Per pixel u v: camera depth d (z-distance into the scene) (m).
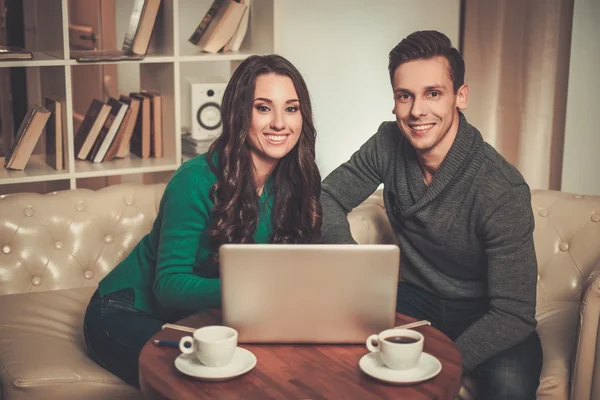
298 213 2.04
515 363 1.98
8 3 4.03
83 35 4.25
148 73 3.41
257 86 1.89
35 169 3.08
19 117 4.26
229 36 3.33
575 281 2.45
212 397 1.46
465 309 2.19
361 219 2.56
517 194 2.01
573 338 2.22
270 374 1.55
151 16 3.08
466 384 2.01
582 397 2.07
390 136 2.31
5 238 2.41
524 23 3.78
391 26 4.19
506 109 3.93
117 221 2.53
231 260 1.59
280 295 1.61
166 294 1.86
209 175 1.93
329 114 4.20
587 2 3.55
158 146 3.30
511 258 1.99
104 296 2.12
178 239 1.90
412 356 1.53
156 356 1.63
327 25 4.07
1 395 2.00
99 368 2.02
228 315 1.63
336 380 1.53
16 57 2.87
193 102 3.39
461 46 4.14
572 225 2.48
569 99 3.67
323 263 1.59
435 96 2.04
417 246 2.23
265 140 1.91
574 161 3.73
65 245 2.47
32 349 2.07
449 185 2.07
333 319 1.64
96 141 3.20
